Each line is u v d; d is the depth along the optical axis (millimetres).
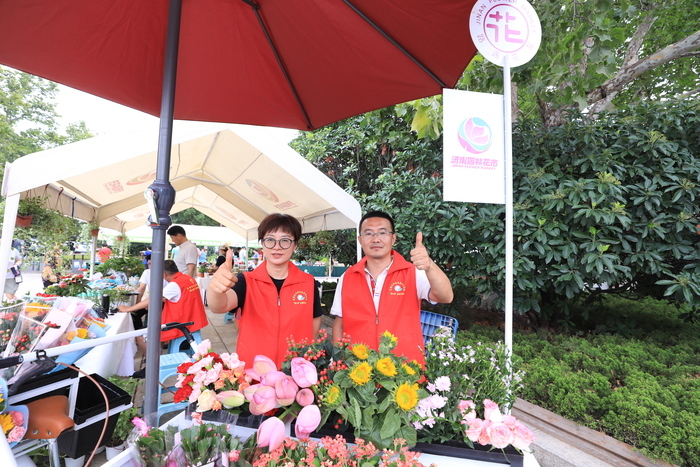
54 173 2363
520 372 1367
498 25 1562
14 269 7539
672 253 3496
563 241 3428
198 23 1592
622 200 3320
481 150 1640
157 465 863
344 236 6844
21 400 1602
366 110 2102
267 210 6148
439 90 1900
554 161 3879
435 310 5383
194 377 1020
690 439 2016
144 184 4660
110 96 1932
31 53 1592
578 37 3439
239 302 1831
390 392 1021
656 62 4605
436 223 4086
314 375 1012
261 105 2086
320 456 904
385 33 1579
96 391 2059
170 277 4332
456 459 1062
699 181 3418
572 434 2432
